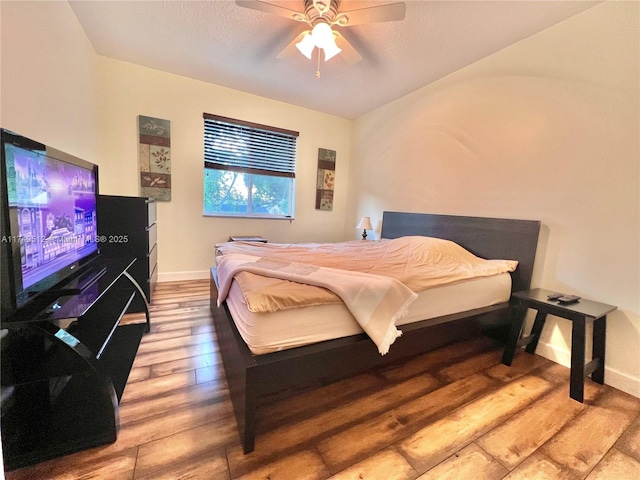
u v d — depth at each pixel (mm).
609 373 1770
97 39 2545
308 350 1274
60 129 1999
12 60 1432
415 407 1492
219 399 1470
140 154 3166
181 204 3471
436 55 2490
